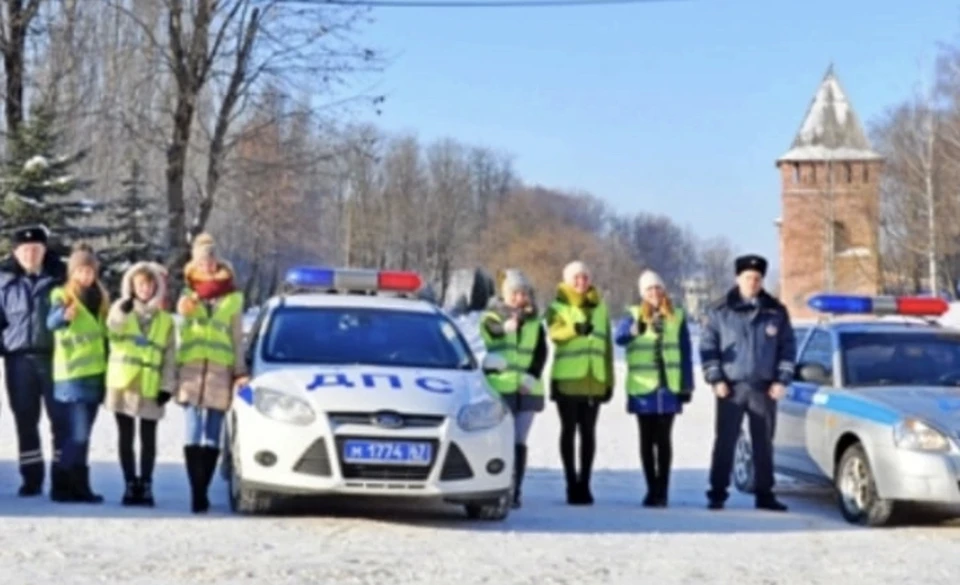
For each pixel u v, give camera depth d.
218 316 9.86
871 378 11.45
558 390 11.43
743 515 10.90
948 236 62.41
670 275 127.94
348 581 7.05
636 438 17.30
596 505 11.35
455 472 9.12
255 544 8.19
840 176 74.44
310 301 10.96
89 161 38.12
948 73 59.09
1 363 13.84
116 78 35.56
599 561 7.98
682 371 11.38
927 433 9.97
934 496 9.84
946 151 58.81
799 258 74.94
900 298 12.59
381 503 10.48
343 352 10.23
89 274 10.12
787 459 11.95
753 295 11.33
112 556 7.61
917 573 7.89
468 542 8.58
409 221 101.62
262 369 9.84
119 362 9.99
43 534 8.38
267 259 61.66
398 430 8.95
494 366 10.38
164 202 37.00
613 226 126.25
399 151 101.12
